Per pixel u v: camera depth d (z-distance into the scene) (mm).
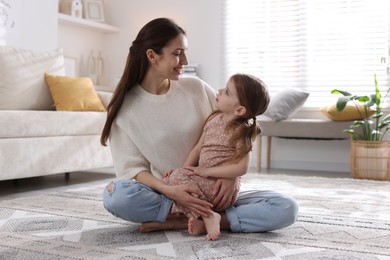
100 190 2859
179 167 1747
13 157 2730
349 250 1475
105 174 3816
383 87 4426
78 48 5066
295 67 4758
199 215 1616
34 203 2354
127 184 1609
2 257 1367
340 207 2334
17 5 4023
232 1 4930
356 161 3898
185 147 1746
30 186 3123
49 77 3602
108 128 1726
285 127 4168
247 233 1688
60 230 1741
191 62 5066
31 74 3551
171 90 1771
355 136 3938
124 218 1638
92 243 1539
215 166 1629
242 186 3107
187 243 1532
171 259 1348
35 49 4215
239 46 4930
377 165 3809
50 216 2014
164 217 1643
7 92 3369
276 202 1663
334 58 4605
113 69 5395
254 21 4867
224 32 4965
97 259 1345
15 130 2732
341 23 4566
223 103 1636
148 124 1709
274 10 4797
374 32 4453
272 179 3527
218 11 4957
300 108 4641
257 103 1613
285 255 1402
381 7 4418
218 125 1676
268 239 1596
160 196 1647
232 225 1665
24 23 4098
